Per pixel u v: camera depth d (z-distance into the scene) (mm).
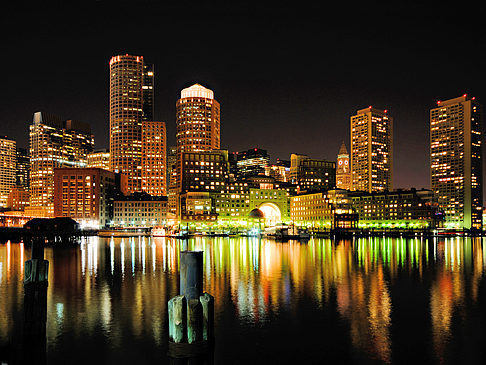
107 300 46406
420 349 30938
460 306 43438
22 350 30969
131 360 29219
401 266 77875
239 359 29391
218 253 108562
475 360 28938
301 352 30547
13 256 101812
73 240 186750
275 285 55656
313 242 171375
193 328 21906
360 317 39219
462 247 140875
